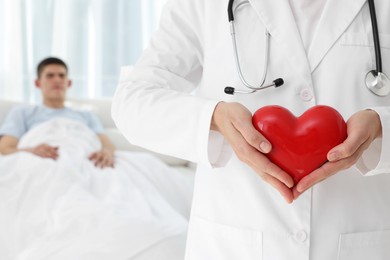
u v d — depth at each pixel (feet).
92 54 11.52
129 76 2.70
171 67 2.72
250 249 2.43
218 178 2.54
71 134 7.93
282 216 2.41
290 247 2.39
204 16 2.72
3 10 11.16
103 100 10.28
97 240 4.63
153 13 11.71
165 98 2.42
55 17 11.32
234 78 2.55
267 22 2.54
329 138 1.99
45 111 8.61
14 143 8.05
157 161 7.84
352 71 2.44
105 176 6.70
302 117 2.08
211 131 2.29
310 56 2.48
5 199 5.90
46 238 4.88
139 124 2.41
